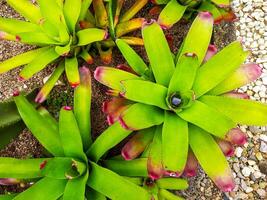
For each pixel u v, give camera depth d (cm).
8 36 100
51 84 99
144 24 84
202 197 115
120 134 86
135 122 81
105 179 84
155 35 84
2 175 85
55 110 109
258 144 125
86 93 92
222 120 79
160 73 85
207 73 84
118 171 92
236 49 84
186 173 89
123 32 104
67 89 110
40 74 113
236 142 85
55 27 95
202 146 85
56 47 95
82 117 91
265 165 123
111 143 87
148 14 116
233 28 133
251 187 121
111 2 100
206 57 92
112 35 103
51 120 96
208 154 84
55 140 88
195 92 84
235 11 139
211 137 85
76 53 102
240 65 87
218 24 123
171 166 79
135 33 113
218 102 85
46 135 88
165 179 97
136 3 105
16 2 100
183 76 82
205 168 84
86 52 104
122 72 88
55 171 82
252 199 120
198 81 84
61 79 111
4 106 94
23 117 87
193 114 81
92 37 96
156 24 84
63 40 95
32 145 109
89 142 91
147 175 90
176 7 101
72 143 85
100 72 87
